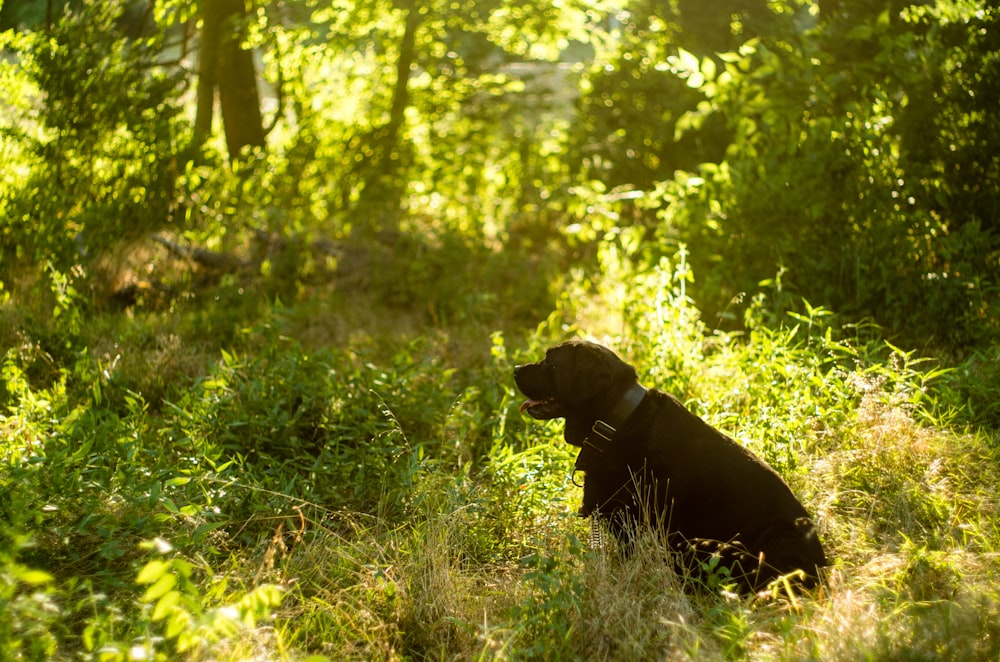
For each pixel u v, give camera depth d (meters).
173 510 3.69
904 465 4.71
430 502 4.43
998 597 3.40
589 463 4.20
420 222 10.28
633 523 4.05
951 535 4.15
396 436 5.14
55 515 3.88
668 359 5.99
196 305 7.82
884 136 7.38
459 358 7.14
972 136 7.15
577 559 3.75
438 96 11.66
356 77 11.63
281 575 3.83
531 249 10.47
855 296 6.99
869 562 3.90
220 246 8.60
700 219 7.72
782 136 7.73
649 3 10.67
